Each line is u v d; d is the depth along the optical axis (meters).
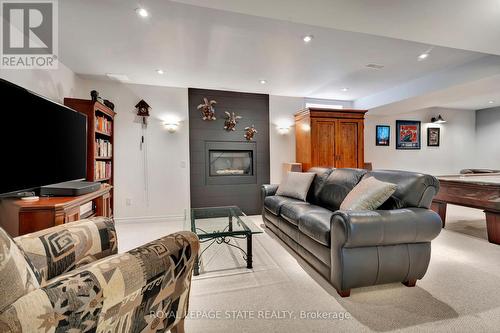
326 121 4.53
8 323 0.57
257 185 4.76
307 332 1.42
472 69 3.29
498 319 1.50
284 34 2.53
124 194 4.10
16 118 1.71
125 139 4.08
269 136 4.86
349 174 2.68
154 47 2.79
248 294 1.84
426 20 1.97
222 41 2.67
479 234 3.15
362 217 1.67
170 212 4.30
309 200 3.18
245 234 2.22
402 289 1.86
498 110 6.00
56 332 0.65
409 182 1.96
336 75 3.79
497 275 2.06
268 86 4.34
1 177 1.58
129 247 2.91
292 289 1.90
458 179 3.38
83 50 2.84
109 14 2.14
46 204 1.74
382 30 2.12
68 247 1.25
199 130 4.43
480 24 2.03
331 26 2.06
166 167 4.28
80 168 2.62
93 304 0.73
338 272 1.72
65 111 2.33
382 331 1.42
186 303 1.25
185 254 1.09
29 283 0.71
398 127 5.95
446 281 1.96
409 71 3.65
